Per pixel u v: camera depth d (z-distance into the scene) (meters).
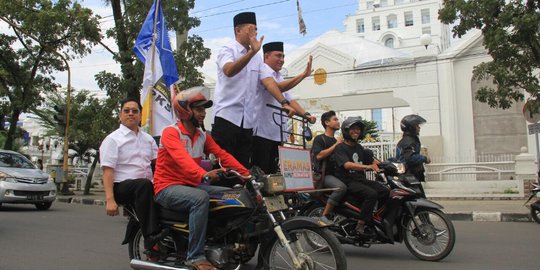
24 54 19.22
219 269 4.30
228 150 5.46
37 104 20.50
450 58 17.89
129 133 5.14
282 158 4.62
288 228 4.18
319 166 6.45
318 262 4.34
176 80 9.47
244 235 4.30
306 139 5.56
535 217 9.96
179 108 4.57
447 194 14.90
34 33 17.98
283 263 4.39
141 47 9.88
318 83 19.45
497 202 13.22
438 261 5.99
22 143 39.38
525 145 17.03
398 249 6.88
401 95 18.42
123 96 15.58
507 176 15.51
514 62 11.52
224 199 4.32
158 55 9.39
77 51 18.58
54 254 6.62
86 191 19.36
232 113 5.41
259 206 4.27
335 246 4.07
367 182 6.20
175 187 4.45
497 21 10.99
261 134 5.89
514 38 10.91
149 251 4.75
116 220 10.53
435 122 17.92
